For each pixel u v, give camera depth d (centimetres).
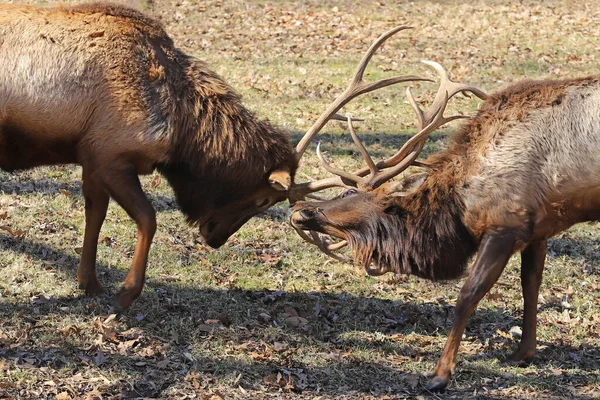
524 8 4016
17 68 1272
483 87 2944
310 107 2628
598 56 3394
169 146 1320
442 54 3338
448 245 1300
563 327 1477
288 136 1424
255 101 2652
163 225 1769
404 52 3338
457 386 1245
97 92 1280
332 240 1755
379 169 1357
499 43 3500
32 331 1266
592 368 1331
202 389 1168
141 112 1286
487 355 1356
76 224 1705
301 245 1750
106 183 1294
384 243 1320
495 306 1559
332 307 1492
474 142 1279
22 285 1411
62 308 1348
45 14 1302
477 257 1248
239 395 1168
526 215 1240
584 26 3778
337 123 2502
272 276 1605
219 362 1246
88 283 1411
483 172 1247
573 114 1239
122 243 1653
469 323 1486
